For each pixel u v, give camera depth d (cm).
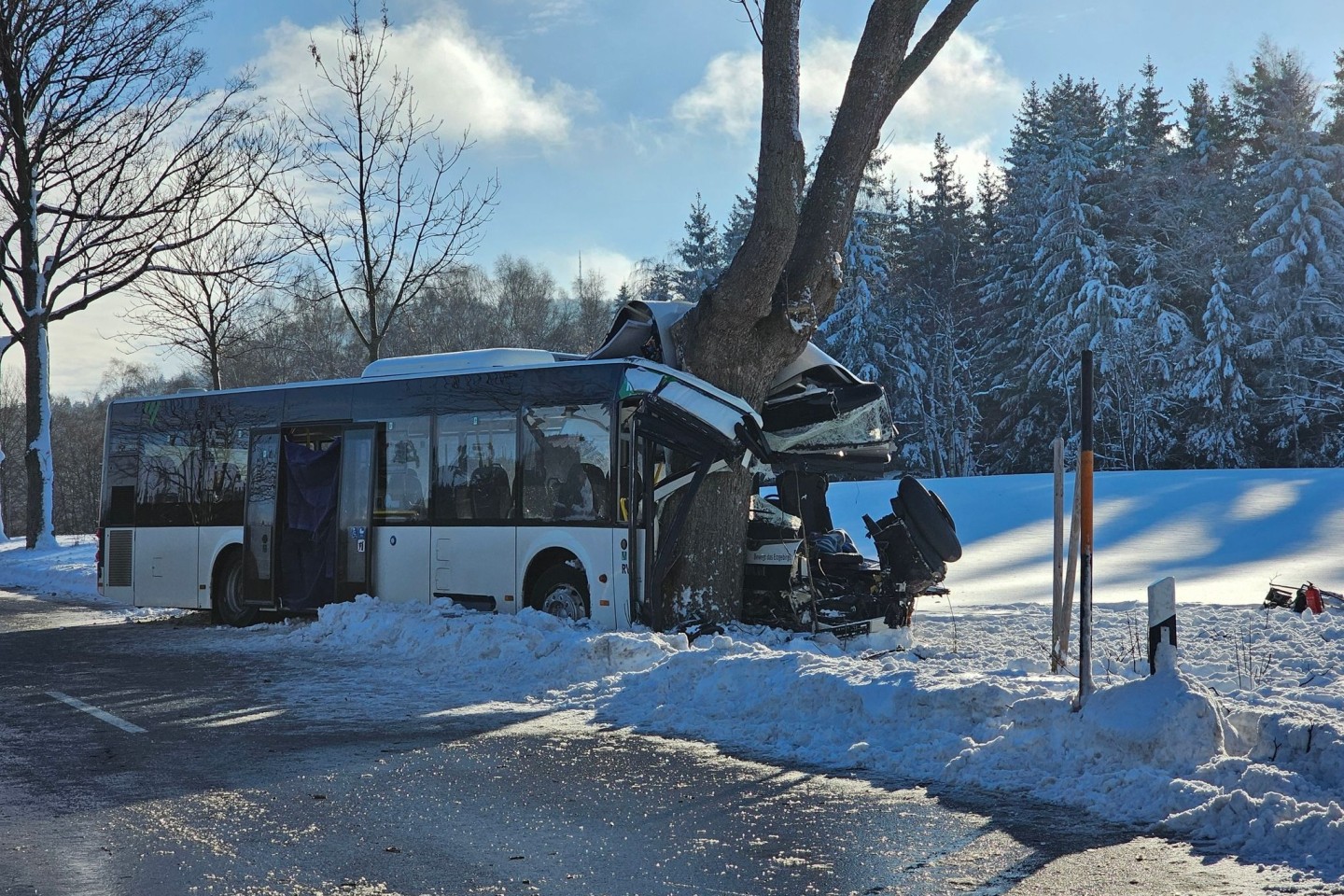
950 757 791
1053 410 6719
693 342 1482
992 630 1544
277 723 996
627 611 1420
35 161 3716
